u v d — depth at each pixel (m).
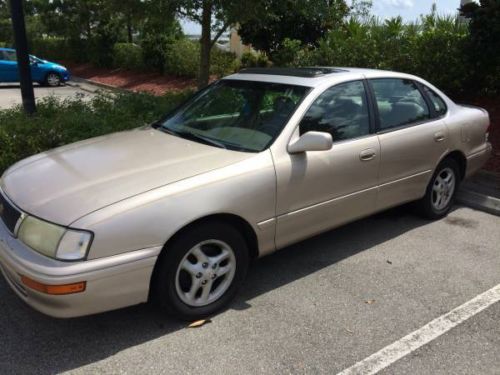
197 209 3.17
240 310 3.55
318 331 3.32
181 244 3.17
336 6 9.20
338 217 4.14
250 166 3.50
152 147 3.84
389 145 4.41
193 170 3.36
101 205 2.96
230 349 3.12
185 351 3.09
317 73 4.33
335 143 4.04
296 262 4.31
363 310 3.58
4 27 30.33
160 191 3.11
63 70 19.23
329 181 3.95
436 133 4.89
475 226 5.17
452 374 2.94
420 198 5.00
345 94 4.23
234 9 7.91
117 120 6.35
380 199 4.47
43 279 2.79
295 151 3.70
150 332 3.27
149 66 19.27
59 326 3.33
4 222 3.27
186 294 3.32
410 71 9.17
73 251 2.83
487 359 3.07
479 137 5.50
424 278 4.06
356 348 3.15
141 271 3.00
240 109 4.17
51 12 24.27
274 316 3.48
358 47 9.91
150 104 7.30
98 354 3.05
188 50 17.17
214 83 4.75
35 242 2.94
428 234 4.94
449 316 3.52
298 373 2.92
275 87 4.20
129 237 2.94
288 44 12.82
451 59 8.74
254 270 4.16
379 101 4.49
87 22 23.36
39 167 3.62
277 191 3.61
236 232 3.45
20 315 3.45
